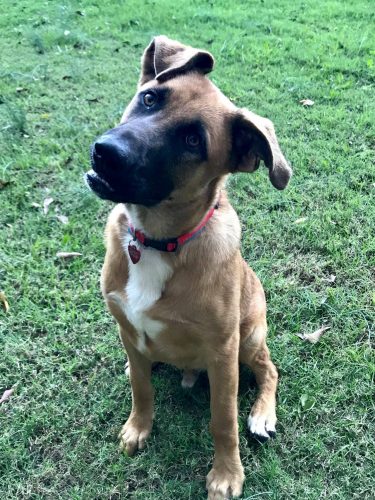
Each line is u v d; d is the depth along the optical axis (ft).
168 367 3.05
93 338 3.11
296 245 3.70
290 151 4.61
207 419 2.76
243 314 2.68
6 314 3.23
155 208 2.14
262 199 4.09
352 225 3.81
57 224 3.88
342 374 2.88
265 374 2.85
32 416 2.70
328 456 2.55
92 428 2.68
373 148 4.68
